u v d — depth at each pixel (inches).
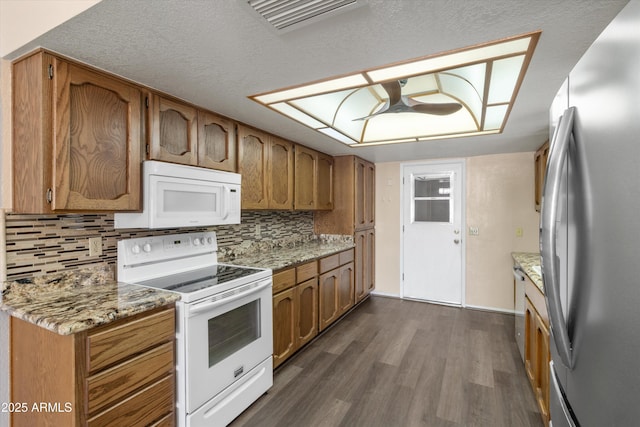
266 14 46.3
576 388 33.4
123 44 54.8
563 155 33.3
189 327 67.1
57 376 53.0
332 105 107.4
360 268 167.8
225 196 90.1
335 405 85.4
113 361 55.4
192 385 67.4
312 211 168.1
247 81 70.7
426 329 137.1
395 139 128.6
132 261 78.6
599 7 44.2
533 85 70.9
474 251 164.4
